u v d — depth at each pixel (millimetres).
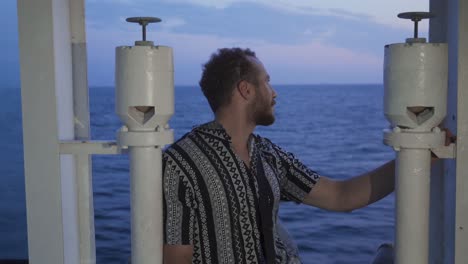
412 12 1463
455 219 1703
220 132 1697
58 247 1789
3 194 7270
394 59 1489
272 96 1776
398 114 1502
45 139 1747
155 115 1505
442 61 1479
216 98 1744
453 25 1729
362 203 1947
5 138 7215
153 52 1482
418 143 1510
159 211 1577
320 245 6355
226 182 1649
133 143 1517
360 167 13445
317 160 14406
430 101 1475
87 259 2068
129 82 1486
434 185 1969
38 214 1775
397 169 1573
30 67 1721
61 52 1825
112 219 7035
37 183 1764
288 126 22297
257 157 1761
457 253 1712
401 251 1579
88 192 2035
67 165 1875
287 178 1956
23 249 6055
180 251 1636
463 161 1665
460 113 1652
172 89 1543
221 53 1763
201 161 1654
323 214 7445
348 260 5914
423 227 1560
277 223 1894
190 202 1651
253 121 1768
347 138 18516
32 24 1705
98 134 16125
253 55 1797
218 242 1662
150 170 1543
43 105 1734
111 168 9984
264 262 1712
